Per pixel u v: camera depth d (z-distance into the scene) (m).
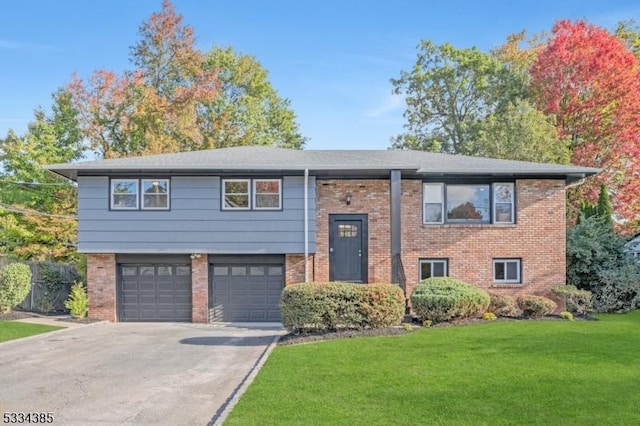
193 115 37.25
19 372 11.48
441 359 11.44
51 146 34.44
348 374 10.23
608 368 10.52
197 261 20.59
